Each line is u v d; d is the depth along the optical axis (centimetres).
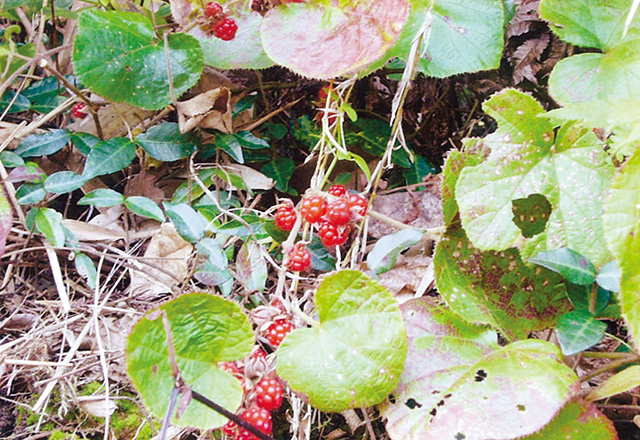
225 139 36
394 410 26
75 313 33
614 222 24
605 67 30
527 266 29
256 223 33
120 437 29
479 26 34
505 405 25
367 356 25
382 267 30
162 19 39
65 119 39
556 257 27
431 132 41
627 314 24
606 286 26
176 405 24
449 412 25
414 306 28
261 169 38
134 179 38
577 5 32
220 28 34
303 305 33
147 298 34
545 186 28
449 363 27
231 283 32
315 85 40
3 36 39
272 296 30
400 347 25
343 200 29
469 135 40
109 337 32
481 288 29
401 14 29
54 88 39
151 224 37
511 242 28
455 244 29
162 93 35
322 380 25
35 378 31
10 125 37
